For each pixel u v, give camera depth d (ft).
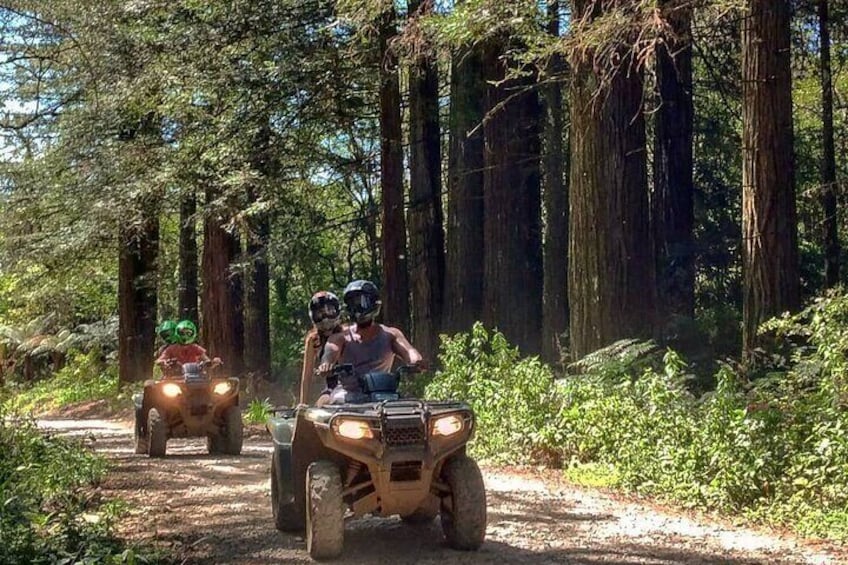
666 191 68.49
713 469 31.32
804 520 26.86
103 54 66.28
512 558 23.12
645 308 46.32
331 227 81.05
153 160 77.61
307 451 25.16
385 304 69.05
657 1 36.06
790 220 41.75
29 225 93.66
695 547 24.48
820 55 67.87
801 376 33.60
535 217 71.05
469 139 70.18
